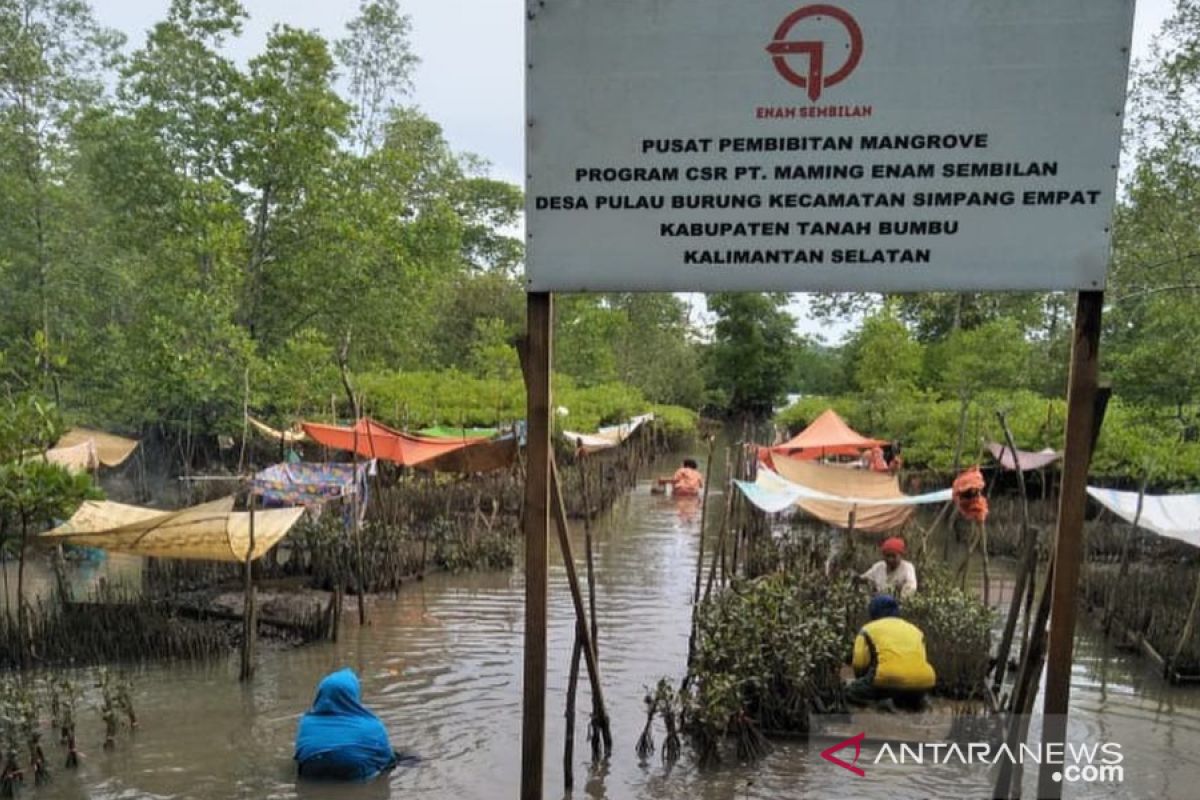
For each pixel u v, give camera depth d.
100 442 21.47
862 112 4.41
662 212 4.58
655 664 11.68
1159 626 12.49
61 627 11.34
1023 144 4.32
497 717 9.80
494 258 62.34
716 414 66.25
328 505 17.50
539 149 4.63
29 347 21.91
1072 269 4.32
